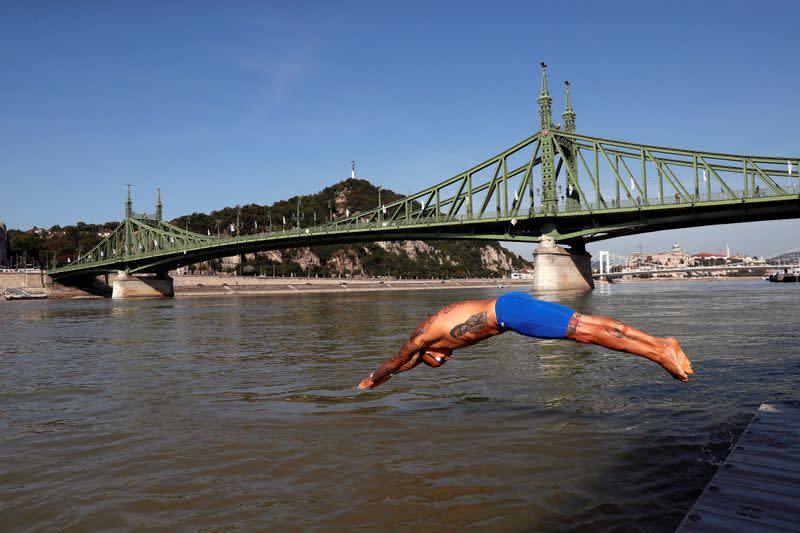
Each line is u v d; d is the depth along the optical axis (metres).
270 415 7.38
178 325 28.38
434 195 90.06
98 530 4.08
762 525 3.15
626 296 60.91
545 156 81.31
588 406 7.46
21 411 8.15
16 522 4.23
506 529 3.92
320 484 4.85
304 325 26.02
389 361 3.66
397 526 4.01
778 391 8.33
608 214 69.69
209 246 102.06
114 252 124.50
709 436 5.99
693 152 69.00
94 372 12.02
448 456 5.47
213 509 4.41
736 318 24.03
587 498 4.41
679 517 4.04
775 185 61.03
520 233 82.62
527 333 3.08
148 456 5.77
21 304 79.12
